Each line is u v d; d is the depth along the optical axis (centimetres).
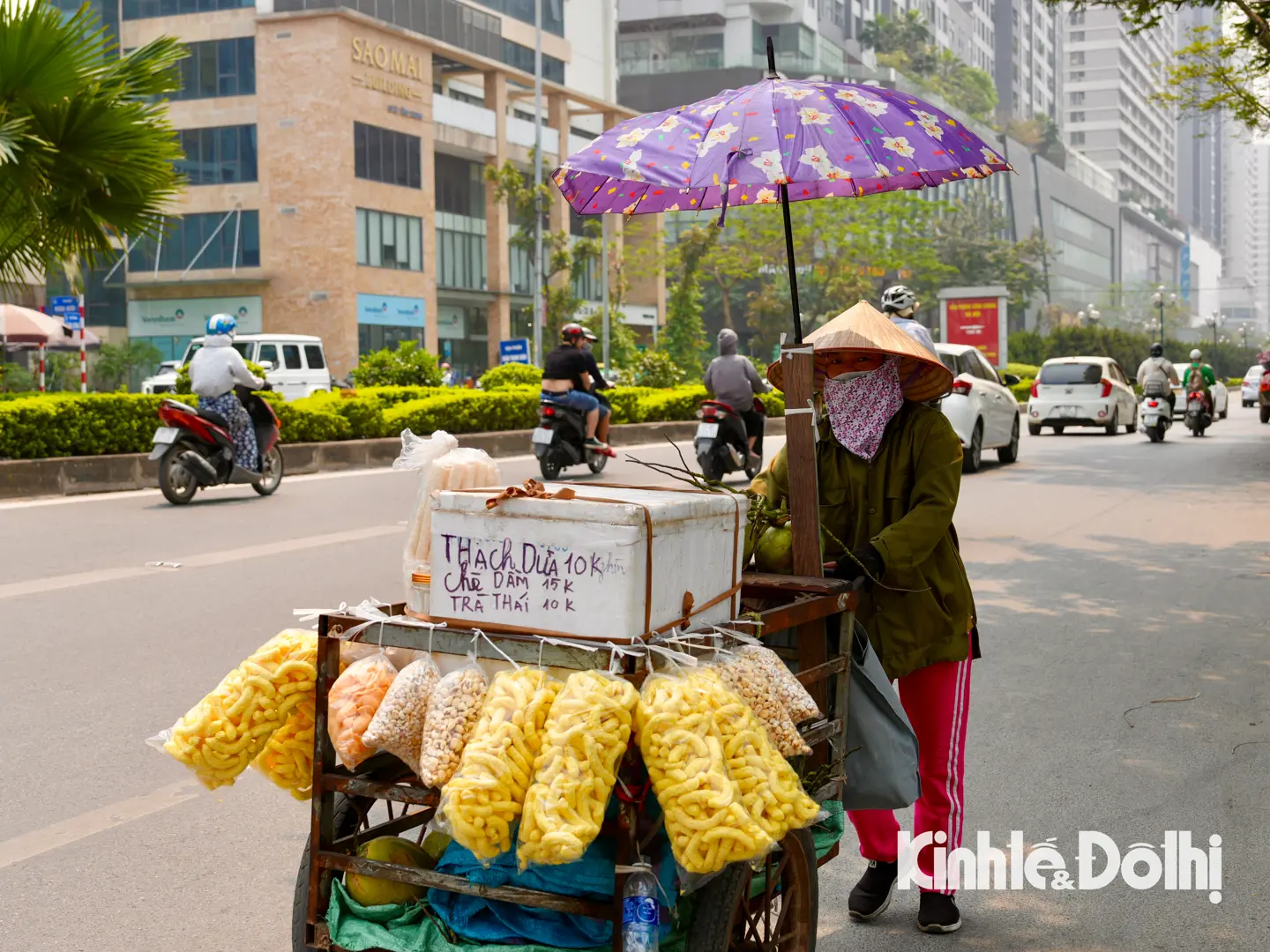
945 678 355
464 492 256
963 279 8175
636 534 239
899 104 314
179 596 804
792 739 264
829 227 5328
